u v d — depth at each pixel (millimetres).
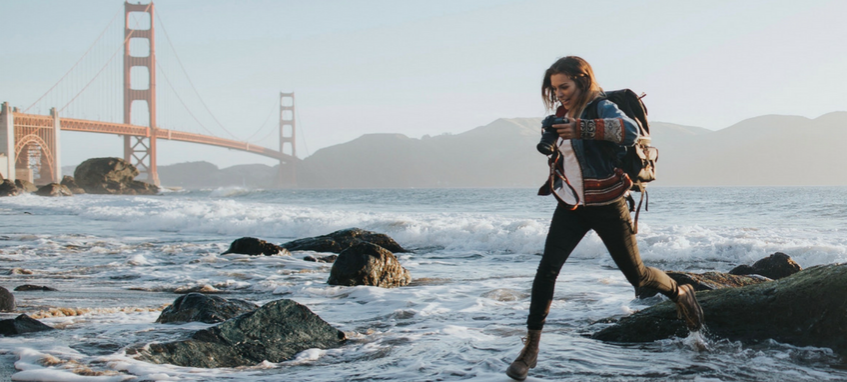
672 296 2777
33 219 21875
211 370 2799
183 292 6262
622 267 2508
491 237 11578
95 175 79188
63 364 2793
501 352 2955
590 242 9547
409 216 17047
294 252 10539
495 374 2543
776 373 2559
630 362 2750
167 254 10219
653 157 2346
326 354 3174
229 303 4492
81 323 4141
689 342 3061
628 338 3285
